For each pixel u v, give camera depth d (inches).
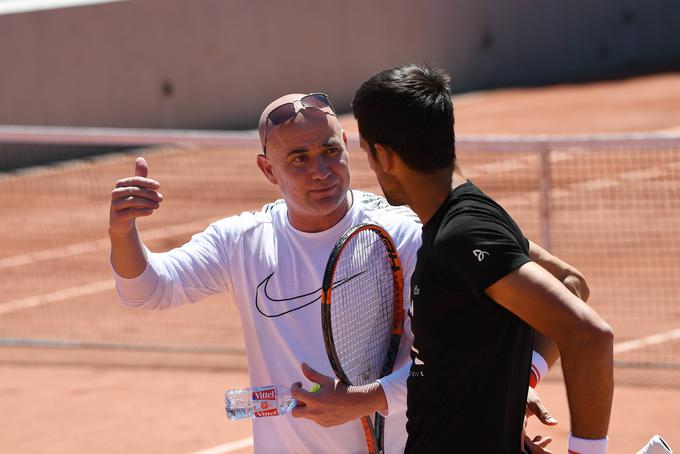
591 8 3727.9
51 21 2514.8
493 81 3484.3
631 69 3572.8
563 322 301.0
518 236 326.3
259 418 434.9
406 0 3253.0
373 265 410.6
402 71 342.0
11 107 2456.9
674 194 1833.2
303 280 427.5
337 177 417.4
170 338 1176.2
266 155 425.7
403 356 423.8
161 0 2721.5
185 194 2039.9
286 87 3006.9
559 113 2770.7
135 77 2677.2
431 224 331.3
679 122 2532.0
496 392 327.0
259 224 441.4
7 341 1159.0
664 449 347.6
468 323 321.7
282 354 431.8
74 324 1263.5
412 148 333.1
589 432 310.7
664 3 3887.8
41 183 2202.3
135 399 944.9
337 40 3107.8
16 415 908.6
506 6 3503.9
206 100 2827.3
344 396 368.8
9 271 1567.4
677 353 1045.2
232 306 1311.5
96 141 1215.6
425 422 337.7
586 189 1919.3
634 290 1312.7
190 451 805.9
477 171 2130.9
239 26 2891.2
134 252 412.2
